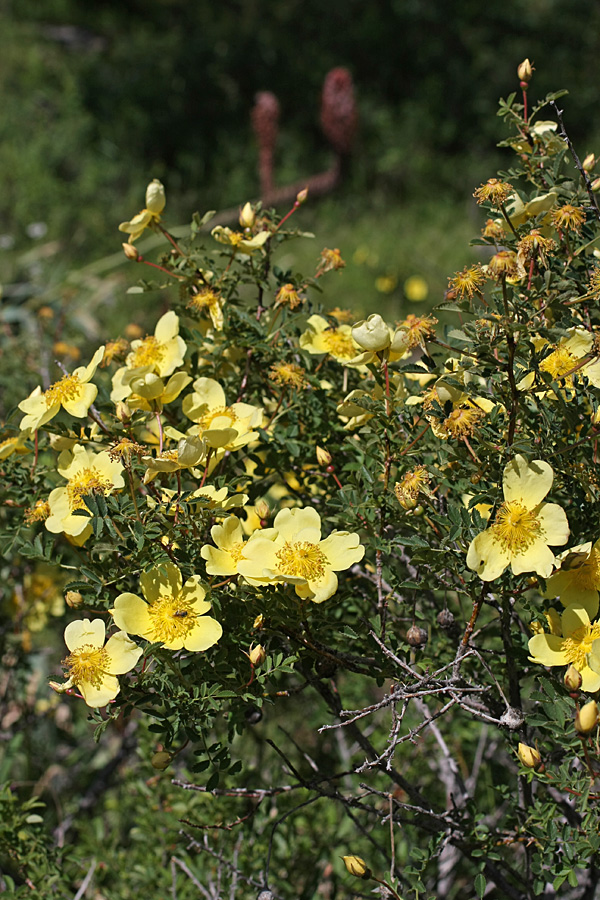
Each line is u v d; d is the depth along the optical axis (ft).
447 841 2.86
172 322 3.03
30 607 3.76
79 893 3.34
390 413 2.79
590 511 2.77
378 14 15.98
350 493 2.84
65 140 12.37
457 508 2.65
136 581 2.91
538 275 2.84
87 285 7.84
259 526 3.01
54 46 15.05
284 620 2.71
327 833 3.58
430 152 14.39
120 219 11.08
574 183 2.90
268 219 3.28
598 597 2.66
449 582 2.82
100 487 2.76
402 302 10.26
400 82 15.79
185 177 13.19
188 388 3.12
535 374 2.67
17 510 3.43
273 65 14.94
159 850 3.56
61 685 2.65
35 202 10.94
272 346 3.12
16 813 3.36
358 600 3.20
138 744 3.83
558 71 15.56
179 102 13.91
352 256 11.30
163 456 2.72
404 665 2.72
